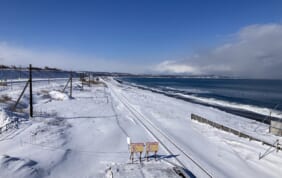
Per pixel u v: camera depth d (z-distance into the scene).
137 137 19.89
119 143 17.91
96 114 28.81
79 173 12.55
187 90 94.56
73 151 15.34
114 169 12.45
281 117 37.66
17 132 17.84
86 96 48.19
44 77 109.88
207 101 57.22
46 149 14.83
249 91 89.62
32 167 11.80
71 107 32.34
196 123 28.02
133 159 14.70
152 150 14.65
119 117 28.42
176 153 16.45
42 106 31.39
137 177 11.48
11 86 45.94
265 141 20.31
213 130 24.58
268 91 89.75
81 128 21.20
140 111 34.19
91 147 16.47
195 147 18.42
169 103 47.66
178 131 23.30
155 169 12.57
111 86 88.75
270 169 14.93
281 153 17.20
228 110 43.69
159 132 22.20
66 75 149.38
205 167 14.31
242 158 16.77
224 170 14.27
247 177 13.67
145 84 144.25
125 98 51.22
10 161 11.71
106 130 21.16
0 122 19.84
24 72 101.81
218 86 126.81
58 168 12.63
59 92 43.47
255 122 32.38
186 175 12.05
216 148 18.70
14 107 25.08
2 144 15.22
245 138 21.42
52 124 21.16
